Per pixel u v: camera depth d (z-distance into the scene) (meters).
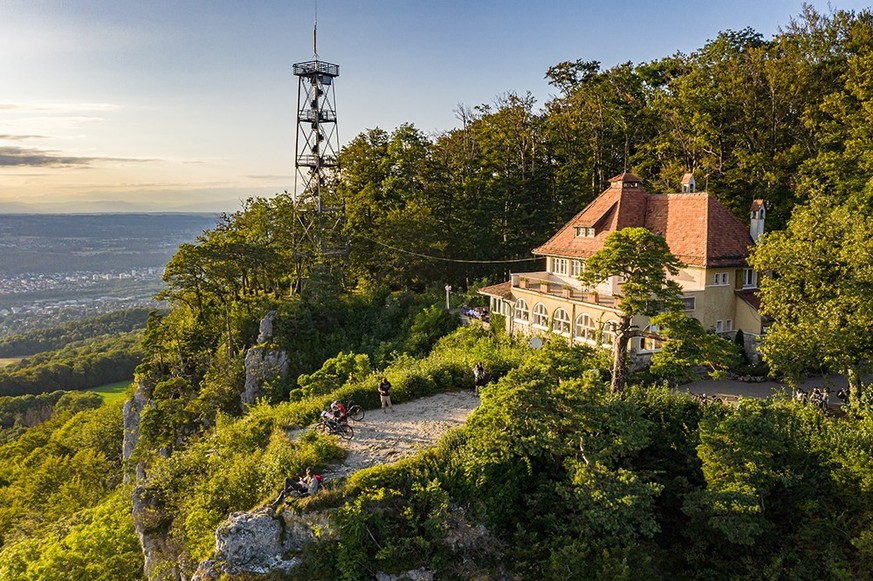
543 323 46.34
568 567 21.80
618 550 22.11
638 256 28.06
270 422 32.38
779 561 22.58
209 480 28.30
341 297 62.59
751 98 56.41
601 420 24.39
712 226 42.38
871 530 21.66
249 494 25.91
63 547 35.00
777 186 52.59
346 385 36.44
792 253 29.58
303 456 26.00
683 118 62.25
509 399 24.48
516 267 66.31
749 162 53.88
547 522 23.89
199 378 58.12
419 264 65.31
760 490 22.95
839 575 21.31
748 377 37.12
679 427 28.22
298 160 63.50
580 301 41.59
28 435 83.69
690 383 36.81
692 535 24.31
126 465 47.25
